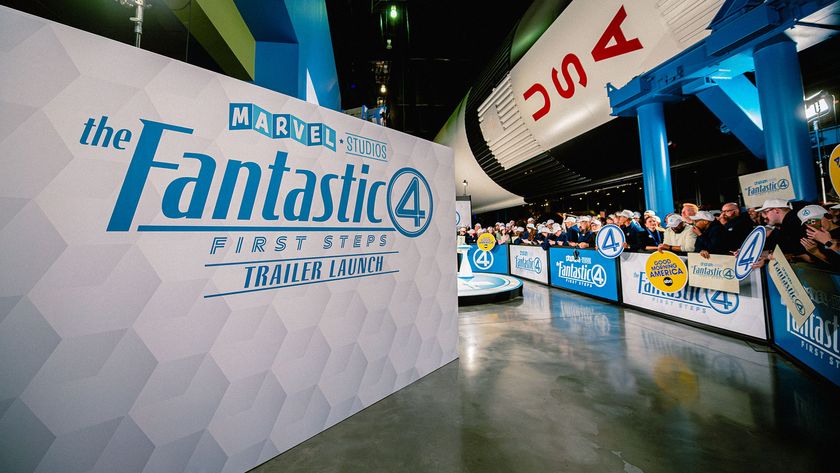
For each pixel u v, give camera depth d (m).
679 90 5.04
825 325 2.30
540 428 1.94
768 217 3.19
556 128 8.50
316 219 2.06
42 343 1.19
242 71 4.74
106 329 1.31
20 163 1.16
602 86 6.66
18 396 1.14
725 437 1.80
